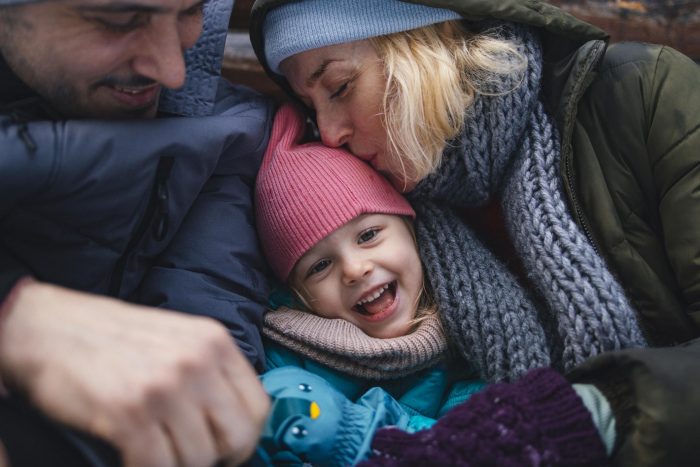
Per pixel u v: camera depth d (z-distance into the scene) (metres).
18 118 0.68
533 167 0.95
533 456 0.57
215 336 0.51
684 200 0.90
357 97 0.95
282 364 0.96
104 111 0.74
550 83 1.01
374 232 1.00
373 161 1.03
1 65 0.70
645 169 0.94
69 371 0.46
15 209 0.68
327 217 0.96
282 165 1.01
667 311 0.91
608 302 0.83
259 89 1.44
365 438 0.75
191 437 0.47
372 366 0.94
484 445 0.58
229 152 0.96
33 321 0.51
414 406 0.94
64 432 0.47
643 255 0.94
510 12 0.94
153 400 0.45
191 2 0.64
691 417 0.62
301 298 1.04
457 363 1.04
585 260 0.87
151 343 0.49
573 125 0.95
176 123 0.80
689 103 0.91
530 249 0.91
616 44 1.01
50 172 0.66
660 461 0.63
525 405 0.62
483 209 1.12
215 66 0.92
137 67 0.66
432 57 0.95
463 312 0.93
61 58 0.64
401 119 0.94
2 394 0.49
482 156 0.98
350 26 0.92
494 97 0.95
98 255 0.75
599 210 0.93
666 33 1.34
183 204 0.85
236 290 0.92
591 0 1.34
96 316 0.52
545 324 0.94
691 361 0.66
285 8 0.96
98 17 0.60
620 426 0.66
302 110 1.16
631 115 0.94
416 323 1.00
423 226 1.04
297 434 0.73
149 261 0.88
